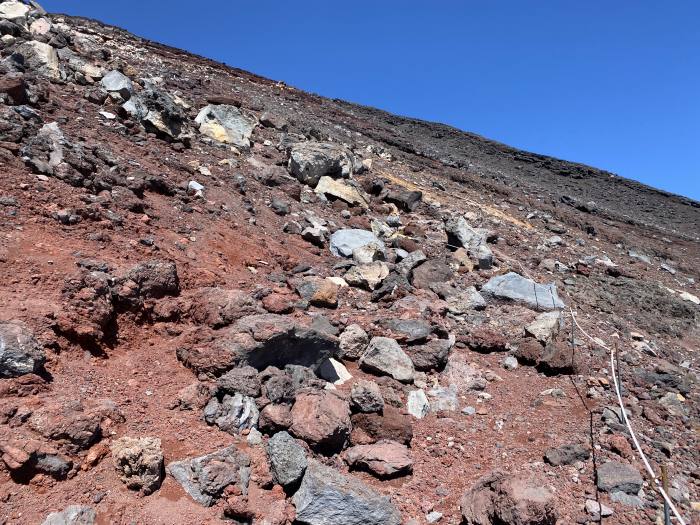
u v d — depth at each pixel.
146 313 5.59
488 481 4.39
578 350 7.23
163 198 8.26
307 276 7.80
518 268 10.75
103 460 3.94
